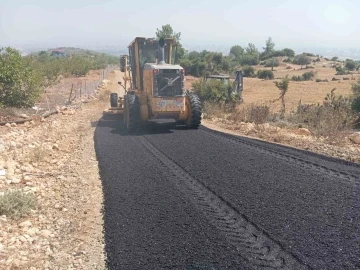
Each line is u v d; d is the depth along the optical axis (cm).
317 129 1373
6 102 1788
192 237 543
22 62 1838
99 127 1515
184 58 6059
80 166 948
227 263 472
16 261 481
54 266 482
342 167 880
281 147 1107
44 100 2367
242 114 1761
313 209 632
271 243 522
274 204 656
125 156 1013
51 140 1251
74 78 4625
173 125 1518
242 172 844
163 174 846
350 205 645
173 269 463
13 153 1025
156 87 1332
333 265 461
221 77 2512
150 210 645
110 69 6612
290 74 7356
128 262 484
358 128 1653
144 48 1489
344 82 5250
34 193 745
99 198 723
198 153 1026
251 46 10700
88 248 530
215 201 680
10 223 604
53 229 595
